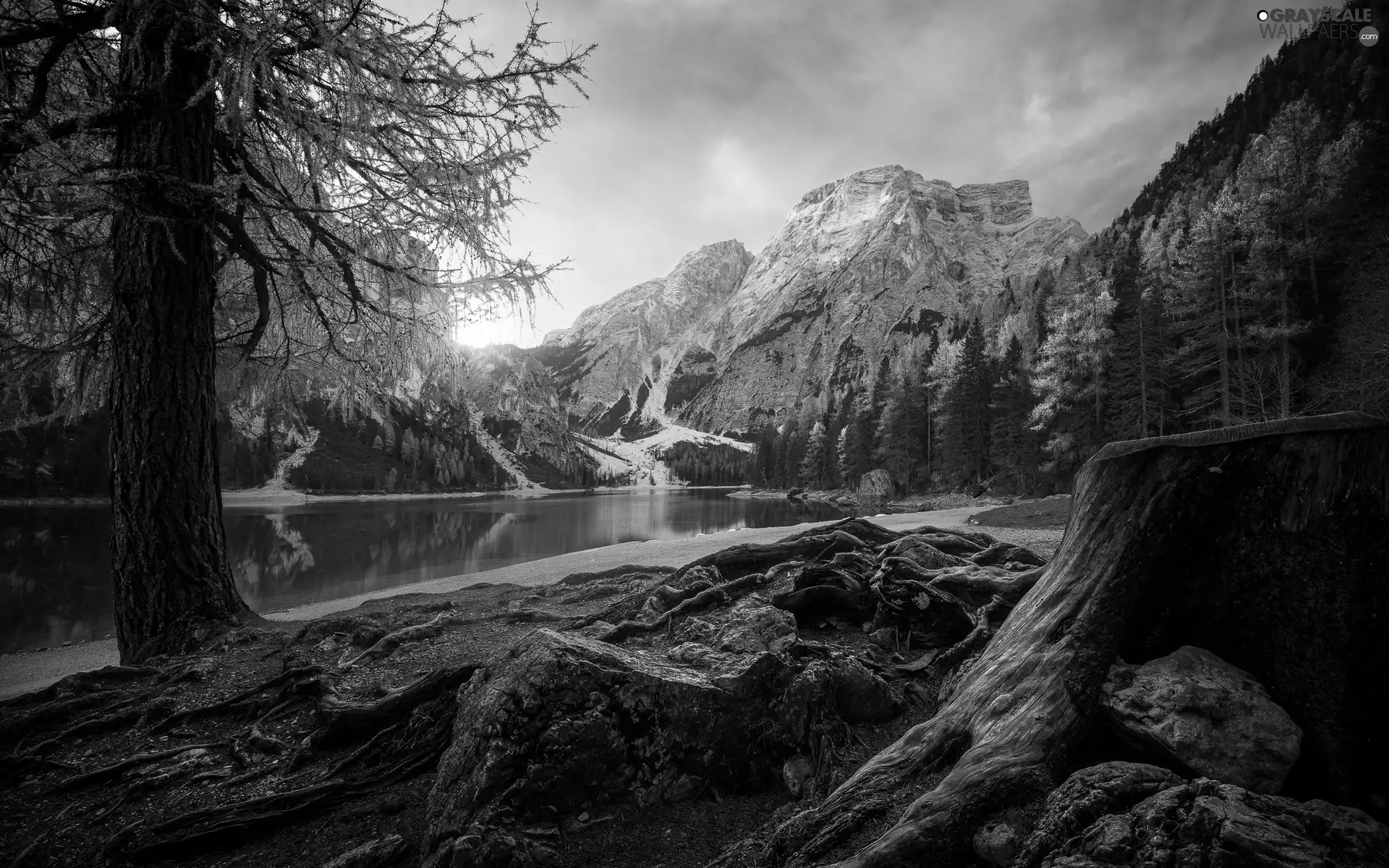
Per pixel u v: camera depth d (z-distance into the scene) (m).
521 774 2.97
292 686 4.64
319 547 32.78
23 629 15.40
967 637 4.36
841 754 3.42
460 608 7.38
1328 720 2.32
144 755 4.06
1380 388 24.38
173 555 6.39
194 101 4.72
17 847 3.33
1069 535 3.27
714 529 44.75
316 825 3.39
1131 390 35.94
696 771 3.28
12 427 7.10
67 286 6.02
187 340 6.57
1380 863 1.68
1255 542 2.67
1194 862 1.70
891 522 26.23
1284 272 32.69
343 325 8.55
